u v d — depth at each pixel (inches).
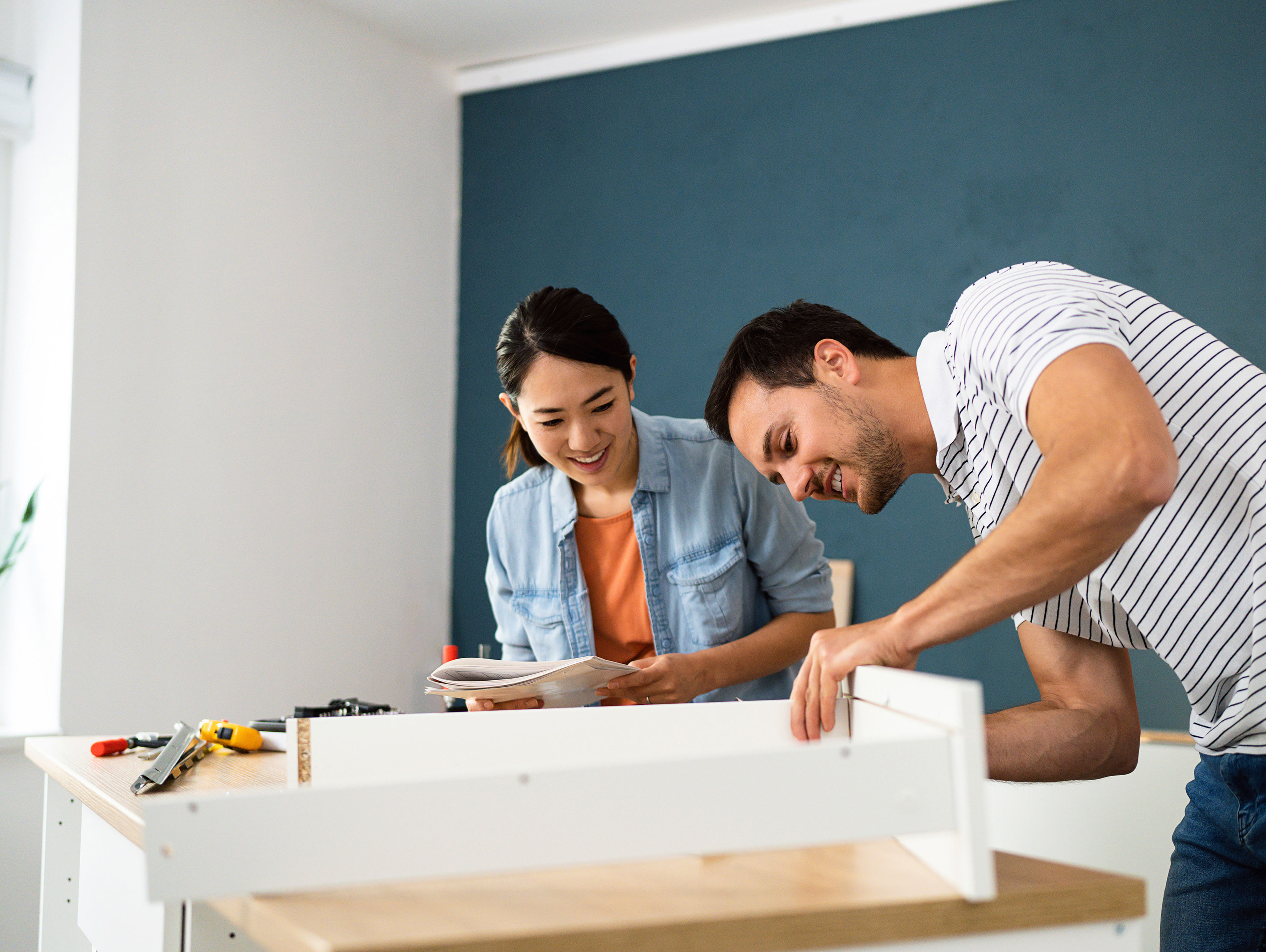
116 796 44.4
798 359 43.7
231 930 36.2
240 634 109.1
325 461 119.8
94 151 96.7
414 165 133.7
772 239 122.4
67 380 94.9
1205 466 38.5
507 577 68.1
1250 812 40.4
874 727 34.8
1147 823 73.0
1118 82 108.1
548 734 38.4
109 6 98.2
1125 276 106.3
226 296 109.0
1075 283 37.0
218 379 107.9
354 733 38.0
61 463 94.7
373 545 125.5
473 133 140.1
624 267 130.0
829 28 120.9
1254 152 102.7
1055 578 32.0
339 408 122.0
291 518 115.4
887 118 117.8
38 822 89.7
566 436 56.4
